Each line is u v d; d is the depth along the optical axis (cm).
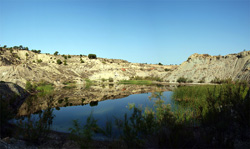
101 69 7800
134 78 7162
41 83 3975
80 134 704
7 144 573
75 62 8375
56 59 8319
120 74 7412
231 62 5375
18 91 2109
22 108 1462
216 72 5425
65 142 697
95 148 621
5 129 735
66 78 5522
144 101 1742
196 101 1268
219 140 557
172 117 784
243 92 987
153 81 6475
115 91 2986
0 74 3794
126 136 608
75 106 1586
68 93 2698
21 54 8181
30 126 698
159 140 589
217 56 6300
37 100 1947
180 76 6281
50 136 768
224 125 611
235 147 558
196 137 634
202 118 806
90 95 2444
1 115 699
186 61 7369
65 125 986
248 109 662
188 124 791
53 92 2797
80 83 5331
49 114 865
